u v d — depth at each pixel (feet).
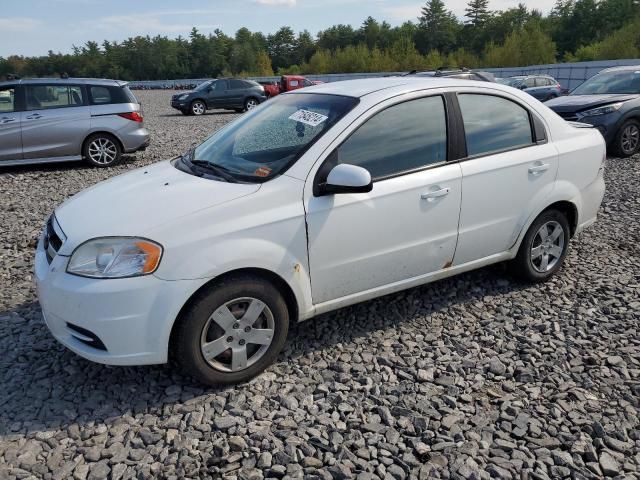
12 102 31.55
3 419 9.61
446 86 12.59
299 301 10.77
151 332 9.44
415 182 11.66
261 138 11.96
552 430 9.16
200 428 9.30
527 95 14.06
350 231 11.00
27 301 14.35
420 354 11.54
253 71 350.02
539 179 13.67
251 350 10.60
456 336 12.25
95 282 9.32
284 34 369.30
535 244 14.46
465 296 14.14
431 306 13.61
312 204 10.53
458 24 321.11
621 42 161.17
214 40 363.56
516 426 9.28
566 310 13.37
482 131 12.93
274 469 8.36
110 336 9.37
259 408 9.82
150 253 9.33
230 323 10.09
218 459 8.58
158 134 50.55
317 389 10.31
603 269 15.83
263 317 10.54
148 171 12.74
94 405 9.97
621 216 21.06
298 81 97.55
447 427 9.30
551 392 10.20
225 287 9.84
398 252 11.80
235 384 10.51
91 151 33.50
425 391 10.25
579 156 14.42
